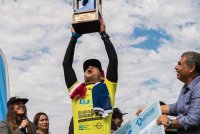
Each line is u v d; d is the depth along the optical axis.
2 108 8.05
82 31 4.33
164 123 3.82
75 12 4.12
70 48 4.32
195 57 4.03
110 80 4.07
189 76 4.05
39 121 7.32
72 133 5.04
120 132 4.23
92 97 3.99
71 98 4.16
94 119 3.98
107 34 4.19
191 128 3.91
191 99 3.88
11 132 5.66
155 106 3.98
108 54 4.12
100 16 4.19
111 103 4.02
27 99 6.02
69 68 4.31
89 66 4.28
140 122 4.09
